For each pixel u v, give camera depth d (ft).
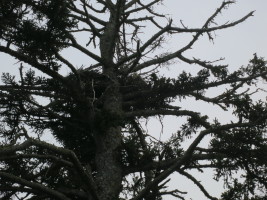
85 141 37.32
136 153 31.99
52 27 27.53
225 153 31.53
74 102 34.99
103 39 42.65
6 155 23.88
